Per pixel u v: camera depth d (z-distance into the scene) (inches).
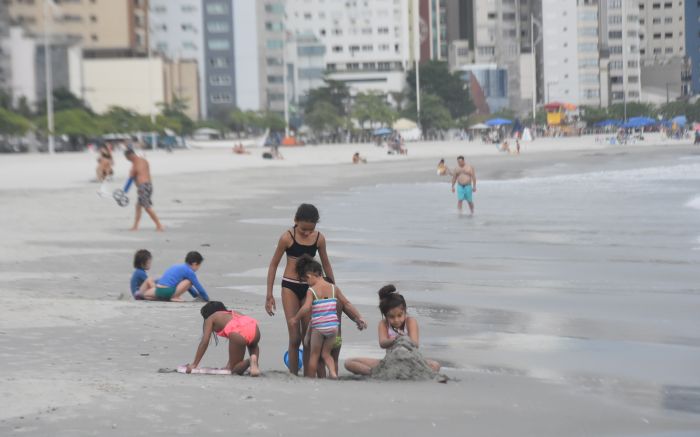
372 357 666.2
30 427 434.0
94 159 5137.8
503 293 979.9
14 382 524.4
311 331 597.3
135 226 1733.5
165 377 557.9
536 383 573.9
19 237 1585.9
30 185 3179.1
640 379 587.8
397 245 1466.5
